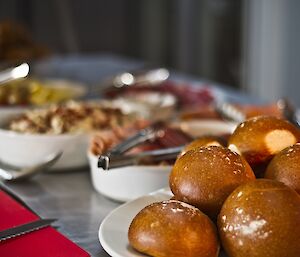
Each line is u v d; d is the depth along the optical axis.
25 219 0.89
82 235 0.87
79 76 2.18
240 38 3.44
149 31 3.63
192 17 3.58
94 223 0.91
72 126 1.17
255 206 0.69
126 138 1.06
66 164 1.12
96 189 1.02
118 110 1.26
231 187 0.74
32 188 1.05
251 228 0.69
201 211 0.74
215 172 0.74
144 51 3.66
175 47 3.65
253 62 3.39
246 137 0.79
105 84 1.75
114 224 0.80
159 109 1.42
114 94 1.69
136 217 0.74
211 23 3.53
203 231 0.71
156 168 0.95
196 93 1.60
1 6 3.40
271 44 3.27
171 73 2.20
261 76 3.36
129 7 3.60
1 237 0.82
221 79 3.56
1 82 1.40
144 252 0.72
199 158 0.75
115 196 0.98
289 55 3.18
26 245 0.81
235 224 0.70
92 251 0.82
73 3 3.49
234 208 0.70
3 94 1.54
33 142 1.11
